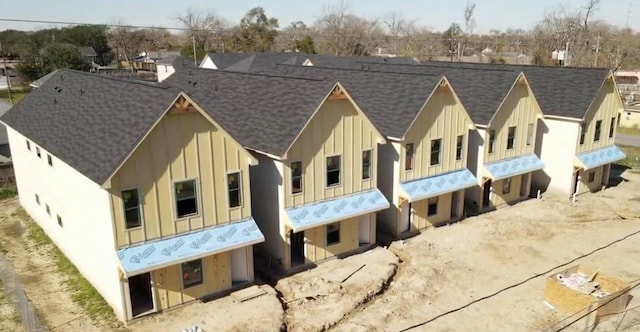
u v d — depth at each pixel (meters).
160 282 19.48
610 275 23.91
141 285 20.72
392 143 26.75
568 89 35.56
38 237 27.84
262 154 22.98
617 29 159.75
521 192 35.25
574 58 100.00
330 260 24.97
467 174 29.88
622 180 40.59
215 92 29.86
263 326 18.70
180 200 19.36
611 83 35.75
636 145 53.34
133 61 123.50
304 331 18.78
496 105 30.19
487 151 30.86
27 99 30.70
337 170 24.14
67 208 23.11
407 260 25.25
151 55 121.81
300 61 63.44
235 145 20.25
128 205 18.19
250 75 29.94
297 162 22.59
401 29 169.62
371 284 22.14
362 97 29.94
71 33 115.56
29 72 81.06
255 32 115.56
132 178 18.00
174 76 37.06
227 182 20.42
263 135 23.27
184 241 19.48
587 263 25.31
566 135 34.50
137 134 17.94
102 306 20.50
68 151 20.69
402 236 28.19
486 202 32.78
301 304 20.78
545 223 30.48
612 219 31.44
